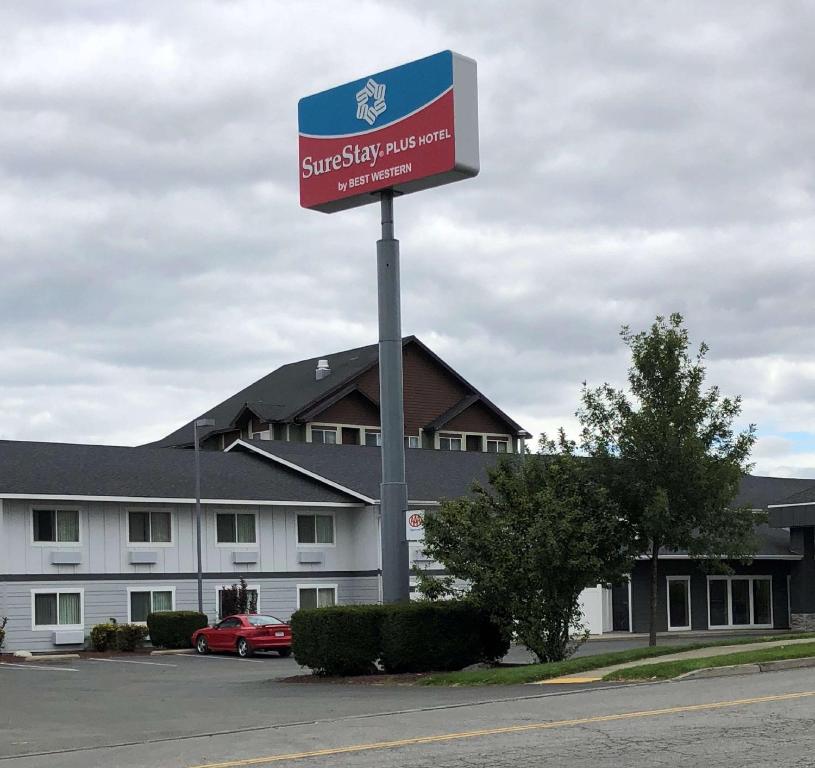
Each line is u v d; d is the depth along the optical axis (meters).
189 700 22.27
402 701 19.75
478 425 67.25
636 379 28.50
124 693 24.53
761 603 50.62
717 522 28.00
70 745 16.03
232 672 30.67
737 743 13.13
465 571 25.09
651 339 28.31
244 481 46.16
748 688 18.48
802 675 20.31
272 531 45.62
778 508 46.38
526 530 24.97
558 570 24.97
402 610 25.12
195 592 43.44
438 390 66.12
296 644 26.27
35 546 40.25
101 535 41.75
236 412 66.12
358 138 29.61
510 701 18.67
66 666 34.03
